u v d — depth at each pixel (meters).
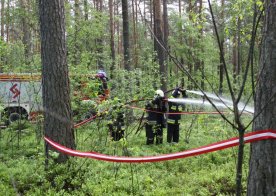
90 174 6.45
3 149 8.73
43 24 6.38
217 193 5.86
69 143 6.38
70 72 9.57
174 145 9.74
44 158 5.86
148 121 9.78
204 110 11.83
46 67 6.36
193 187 6.07
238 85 11.62
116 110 7.23
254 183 3.37
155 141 10.45
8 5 14.26
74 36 13.42
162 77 12.32
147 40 27.89
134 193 5.80
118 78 10.69
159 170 7.23
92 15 14.87
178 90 10.06
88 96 8.93
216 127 8.42
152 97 9.62
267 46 3.27
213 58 18.53
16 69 10.40
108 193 5.74
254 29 2.53
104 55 13.98
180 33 15.92
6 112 11.09
